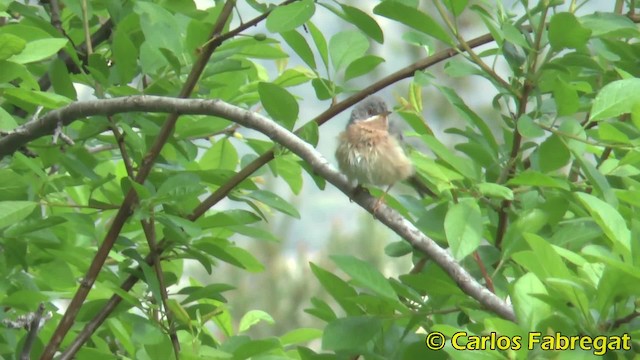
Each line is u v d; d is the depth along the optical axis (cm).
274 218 1930
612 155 1065
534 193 1010
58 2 1255
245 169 1030
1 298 1060
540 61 1062
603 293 697
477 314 864
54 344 982
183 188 970
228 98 1177
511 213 995
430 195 1091
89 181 1129
